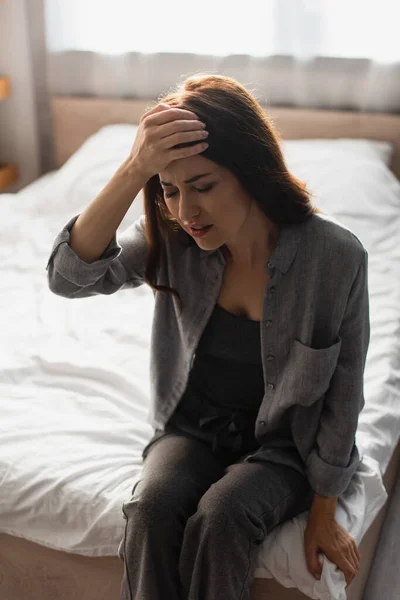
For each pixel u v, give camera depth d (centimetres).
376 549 171
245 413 130
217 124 104
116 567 129
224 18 270
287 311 119
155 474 119
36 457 134
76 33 285
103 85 292
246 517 112
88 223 113
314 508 122
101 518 124
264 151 108
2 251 227
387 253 221
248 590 115
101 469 132
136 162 106
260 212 117
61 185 256
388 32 258
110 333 182
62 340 179
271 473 120
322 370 117
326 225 117
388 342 176
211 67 279
